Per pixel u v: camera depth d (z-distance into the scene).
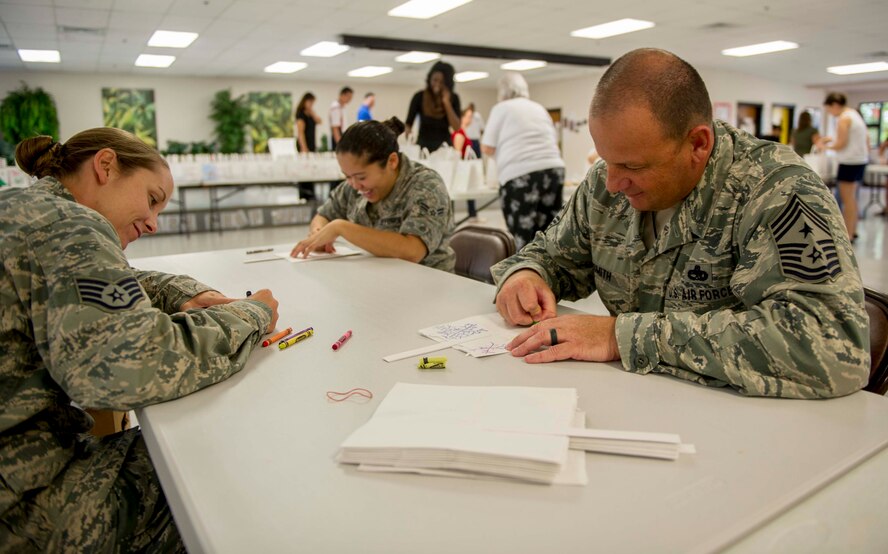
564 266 1.39
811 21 7.73
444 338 1.15
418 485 0.66
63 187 1.00
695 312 1.13
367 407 0.86
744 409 0.82
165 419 0.83
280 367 1.02
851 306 0.84
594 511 0.60
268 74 11.37
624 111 0.92
